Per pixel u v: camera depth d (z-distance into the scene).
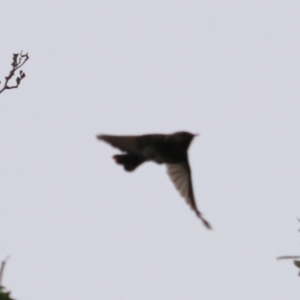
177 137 21.72
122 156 21.53
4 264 20.34
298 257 21.06
